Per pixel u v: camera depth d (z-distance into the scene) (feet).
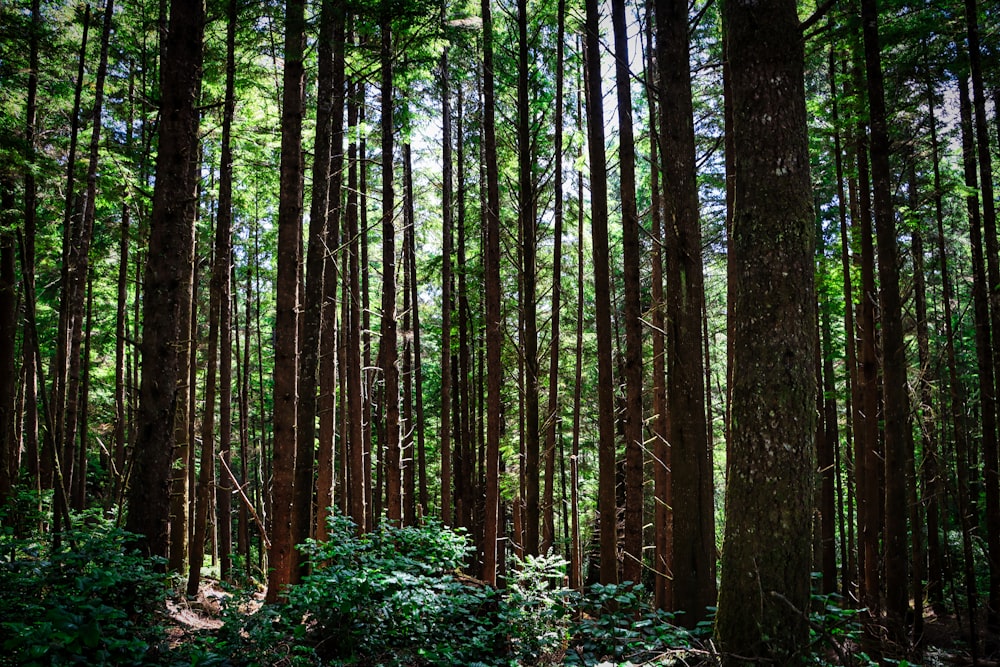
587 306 61.87
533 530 36.96
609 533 30.25
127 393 60.03
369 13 28.96
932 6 33.63
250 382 93.35
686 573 25.75
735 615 15.47
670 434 26.94
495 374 38.86
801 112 15.88
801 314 15.47
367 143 53.78
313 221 32.60
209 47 40.29
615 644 19.36
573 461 50.16
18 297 43.21
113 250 49.32
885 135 31.19
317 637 20.68
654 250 47.39
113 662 15.60
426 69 37.65
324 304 36.47
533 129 44.47
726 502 16.07
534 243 43.21
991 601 41.65
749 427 15.51
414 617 21.43
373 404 65.67
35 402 45.03
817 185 54.54
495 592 23.57
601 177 31.40
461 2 40.01
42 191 39.34
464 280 57.47
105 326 60.18
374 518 63.10
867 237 37.17
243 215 61.26
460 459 64.44
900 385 30.99
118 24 41.45
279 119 42.60
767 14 15.71
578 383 51.57
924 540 58.44
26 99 38.50
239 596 26.00
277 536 30.32
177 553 38.88
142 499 23.73
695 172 27.91
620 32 31.53
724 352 69.10
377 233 64.18
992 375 44.14
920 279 51.24
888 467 30.73
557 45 42.47
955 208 49.60
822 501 53.26
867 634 26.35
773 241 15.48
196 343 40.04
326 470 38.96
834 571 53.01
